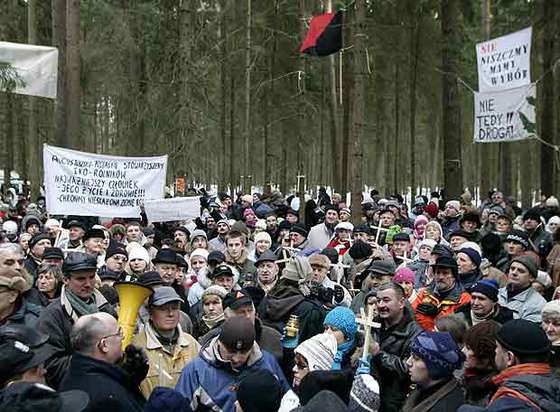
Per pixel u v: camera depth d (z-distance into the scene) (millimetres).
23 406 2799
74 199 9586
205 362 4262
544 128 20219
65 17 13234
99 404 3365
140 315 4879
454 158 16734
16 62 12000
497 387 3807
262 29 25891
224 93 26922
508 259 8227
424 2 23312
